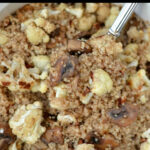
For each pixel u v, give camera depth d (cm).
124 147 39
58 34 40
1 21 40
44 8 41
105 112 38
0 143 37
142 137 39
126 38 41
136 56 41
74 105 37
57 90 37
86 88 37
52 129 38
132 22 41
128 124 38
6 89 38
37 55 39
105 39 38
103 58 38
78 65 38
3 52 38
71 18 41
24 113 37
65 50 38
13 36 39
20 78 37
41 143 38
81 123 38
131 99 39
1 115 38
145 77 39
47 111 39
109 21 41
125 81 39
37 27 39
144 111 39
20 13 40
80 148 37
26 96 38
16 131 37
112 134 38
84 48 38
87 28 41
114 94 38
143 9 40
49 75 38
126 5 39
